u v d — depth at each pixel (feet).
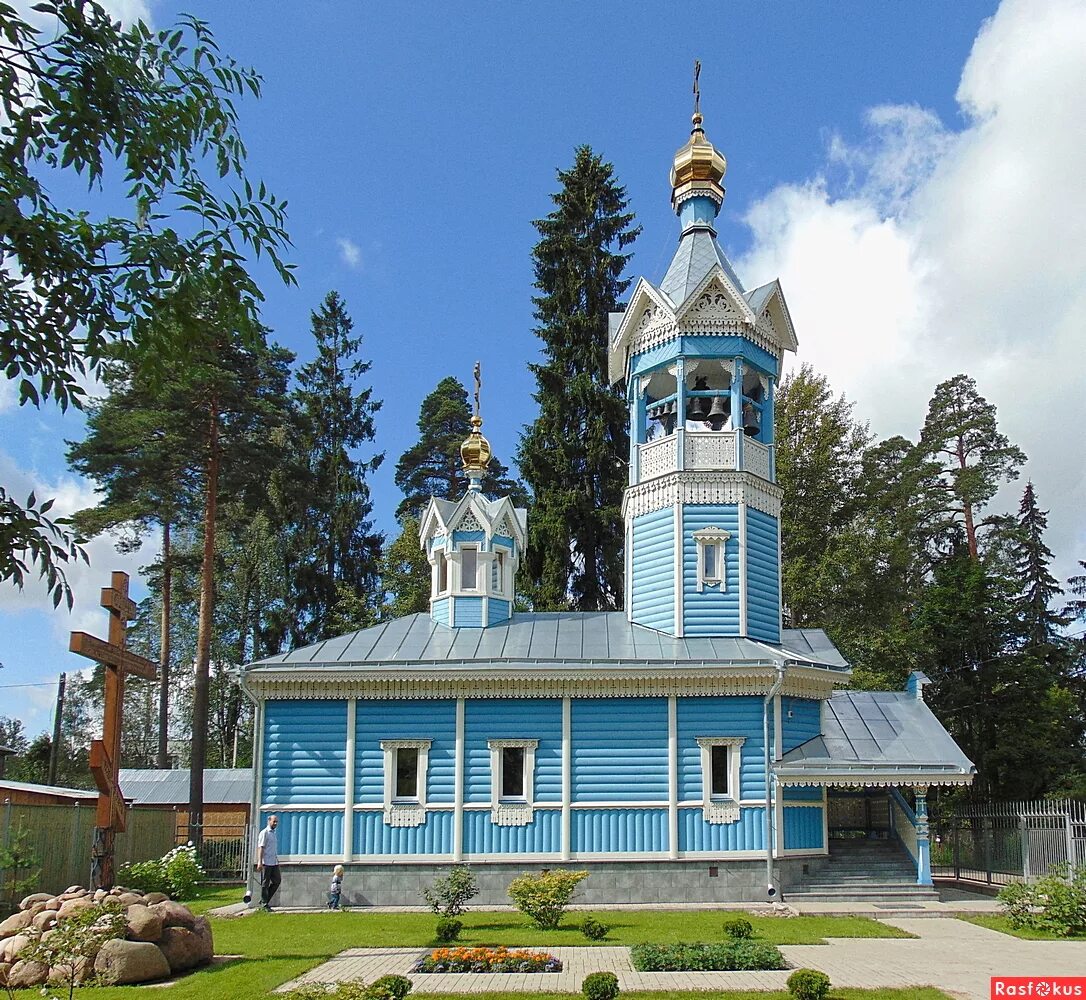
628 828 91.81
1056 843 91.04
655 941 68.28
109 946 56.13
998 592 160.35
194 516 176.96
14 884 88.38
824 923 78.13
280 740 94.38
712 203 114.11
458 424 228.84
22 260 31.07
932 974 57.26
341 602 191.72
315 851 92.07
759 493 103.40
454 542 104.88
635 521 105.40
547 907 74.54
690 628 98.73
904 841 97.14
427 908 89.61
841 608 167.32
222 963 62.03
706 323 104.53
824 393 179.63
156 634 237.25
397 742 93.71
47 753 245.65
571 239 160.04
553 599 147.74
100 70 32.14
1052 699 159.22
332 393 213.05
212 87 35.70
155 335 33.99
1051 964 60.34
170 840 123.85
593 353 156.25
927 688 155.22
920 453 194.39
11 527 30.53
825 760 92.43
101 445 145.07
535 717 94.07
